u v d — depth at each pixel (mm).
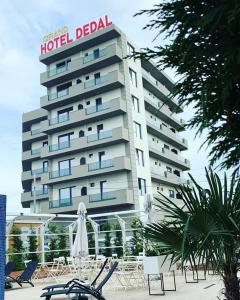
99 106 37719
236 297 3623
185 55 5094
